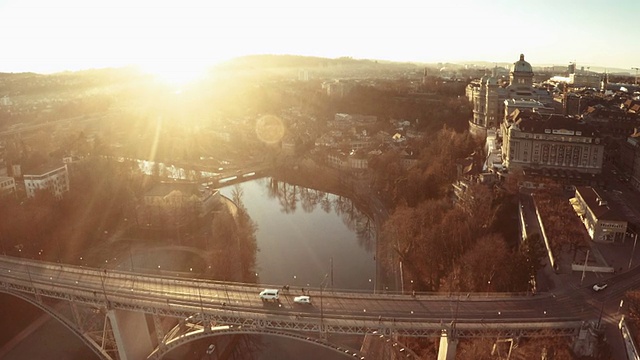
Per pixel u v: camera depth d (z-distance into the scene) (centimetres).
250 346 18188
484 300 14650
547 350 12938
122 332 15225
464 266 17450
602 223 18188
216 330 14400
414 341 16238
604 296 14612
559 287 15262
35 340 18788
